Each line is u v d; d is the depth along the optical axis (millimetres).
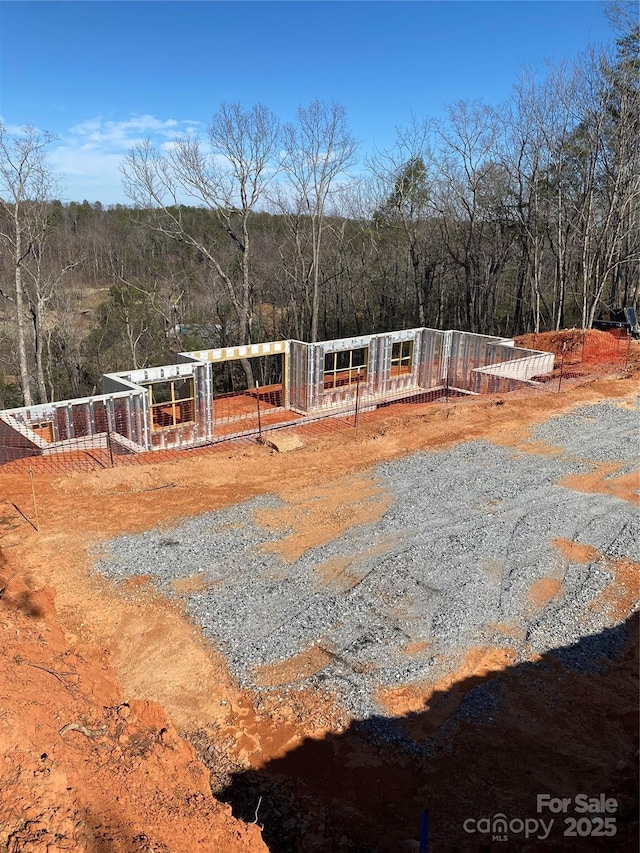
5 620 7504
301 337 41156
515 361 24359
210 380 20656
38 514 12047
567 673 8156
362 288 46375
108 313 42094
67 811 4562
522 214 35344
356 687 7801
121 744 5887
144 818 4902
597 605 9547
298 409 24891
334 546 11000
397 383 27094
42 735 5277
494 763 6746
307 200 34531
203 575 10094
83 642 8422
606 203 35500
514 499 12930
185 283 44688
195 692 7719
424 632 8812
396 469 14547
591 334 29109
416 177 39812
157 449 19391
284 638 8648
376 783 6500
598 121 32156
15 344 37375
